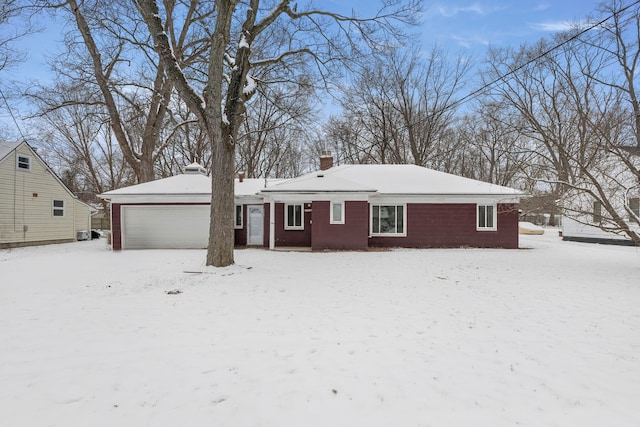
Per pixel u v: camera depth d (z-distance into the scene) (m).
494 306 6.38
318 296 7.12
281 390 3.39
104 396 3.28
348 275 9.46
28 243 19.39
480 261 12.27
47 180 20.84
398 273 9.78
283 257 13.27
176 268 10.66
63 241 22.03
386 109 32.66
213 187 10.61
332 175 17.50
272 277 9.12
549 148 13.66
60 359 4.07
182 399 3.23
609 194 10.65
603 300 6.78
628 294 7.27
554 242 20.36
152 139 20.59
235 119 10.89
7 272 10.31
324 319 5.60
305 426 2.83
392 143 33.38
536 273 9.82
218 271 9.76
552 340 4.69
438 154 33.06
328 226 15.77
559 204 11.17
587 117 11.23
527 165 11.98
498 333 4.96
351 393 3.33
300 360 4.05
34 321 5.47
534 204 11.99
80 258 13.42
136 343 4.56
